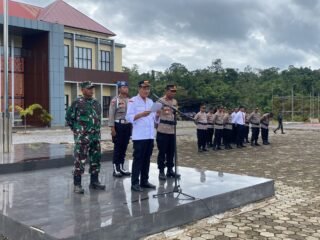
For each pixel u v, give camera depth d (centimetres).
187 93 5175
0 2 3409
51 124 3008
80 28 3562
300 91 5778
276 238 498
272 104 4781
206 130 1500
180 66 6097
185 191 609
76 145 598
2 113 995
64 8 3716
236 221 568
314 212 616
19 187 644
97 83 3559
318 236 506
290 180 886
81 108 596
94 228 430
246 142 1856
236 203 621
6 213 488
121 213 487
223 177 729
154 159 1227
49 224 444
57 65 3044
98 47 3706
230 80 6375
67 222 451
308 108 4600
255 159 1266
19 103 3097
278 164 1147
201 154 1418
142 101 608
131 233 463
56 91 3042
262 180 703
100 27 3797
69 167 866
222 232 518
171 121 704
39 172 797
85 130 598
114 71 3825
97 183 628
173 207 516
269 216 593
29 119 3053
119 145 740
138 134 606
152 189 623
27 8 3591
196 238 495
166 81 5550
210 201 571
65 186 652
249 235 507
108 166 865
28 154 918
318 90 5822
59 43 3055
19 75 3094
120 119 734
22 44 3130
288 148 1634
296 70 7144
